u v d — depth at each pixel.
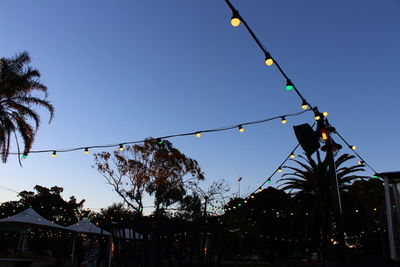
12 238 42.84
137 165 34.97
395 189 10.40
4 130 19.08
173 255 12.12
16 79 19.42
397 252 9.89
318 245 25.75
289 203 26.78
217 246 12.79
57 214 55.72
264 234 44.09
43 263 18.95
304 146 9.48
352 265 3.04
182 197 34.84
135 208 35.59
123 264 11.78
